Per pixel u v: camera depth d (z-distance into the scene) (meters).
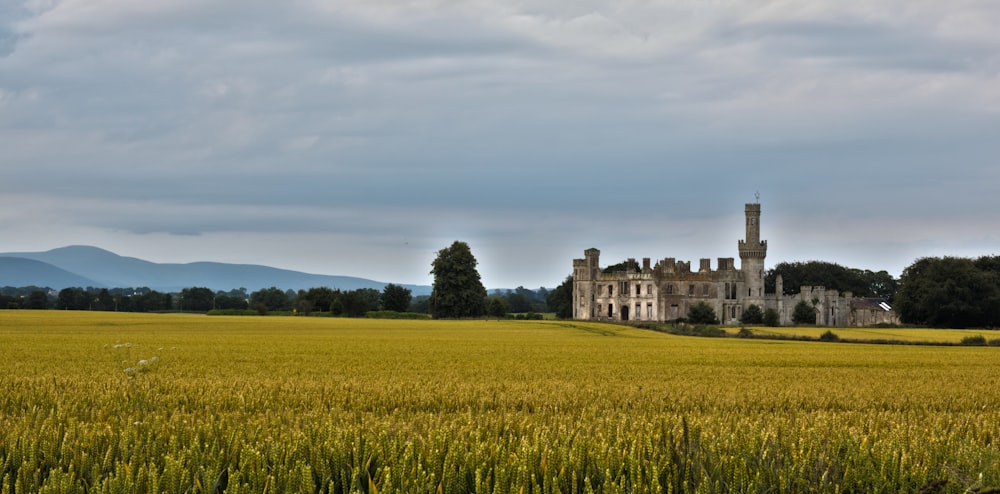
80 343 71.62
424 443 17.22
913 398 35.03
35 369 44.62
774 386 40.12
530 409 29.45
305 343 79.81
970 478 15.42
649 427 20.73
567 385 37.72
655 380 43.62
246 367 48.53
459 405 29.83
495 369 50.22
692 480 15.66
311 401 29.70
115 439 17.89
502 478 14.66
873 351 81.75
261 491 14.77
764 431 19.98
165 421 21.50
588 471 15.84
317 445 16.41
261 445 16.97
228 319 155.62
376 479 15.51
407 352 68.19
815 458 16.89
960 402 33.84
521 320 181.12
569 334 116.50
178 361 53.38
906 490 16.05
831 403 33.06
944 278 176.75
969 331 146.12
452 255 198.38
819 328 159.12
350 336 98.25
